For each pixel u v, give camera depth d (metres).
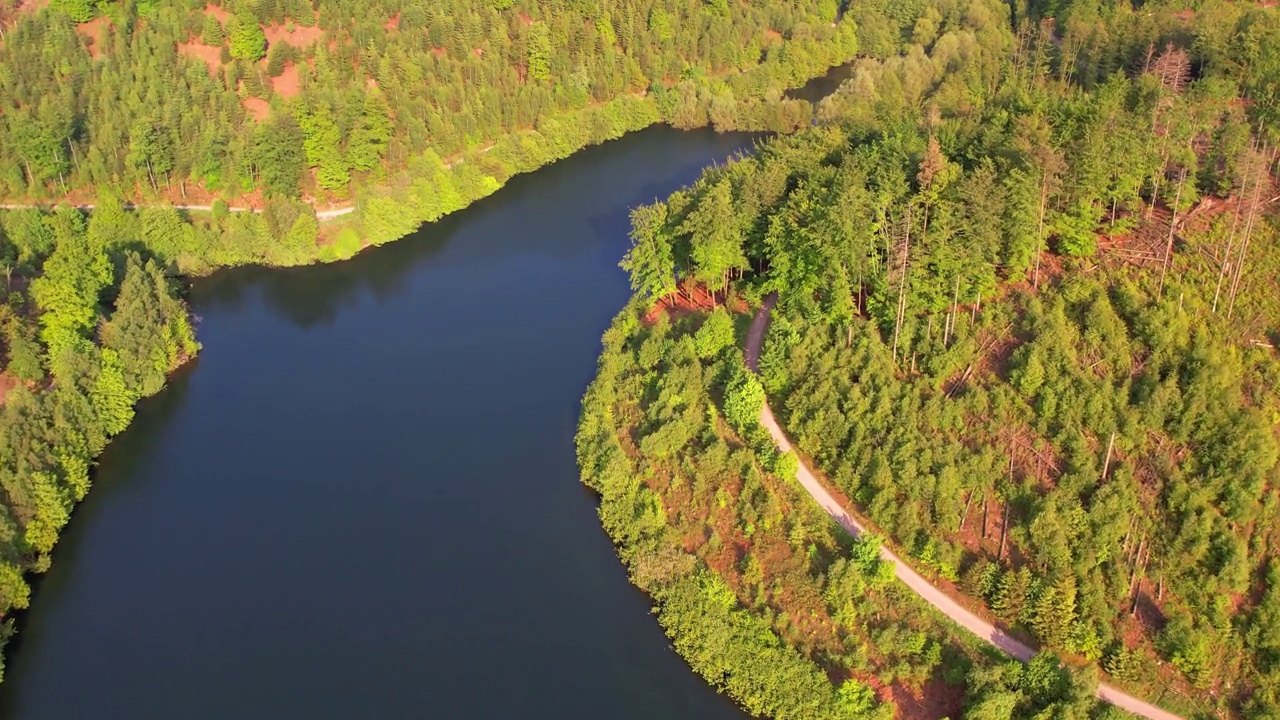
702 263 166.38
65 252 168.50
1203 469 124.31
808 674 119.38
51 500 142.75
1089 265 148.62
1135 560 120.38
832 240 149.75
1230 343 135.50
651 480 146.12
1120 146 150.50
